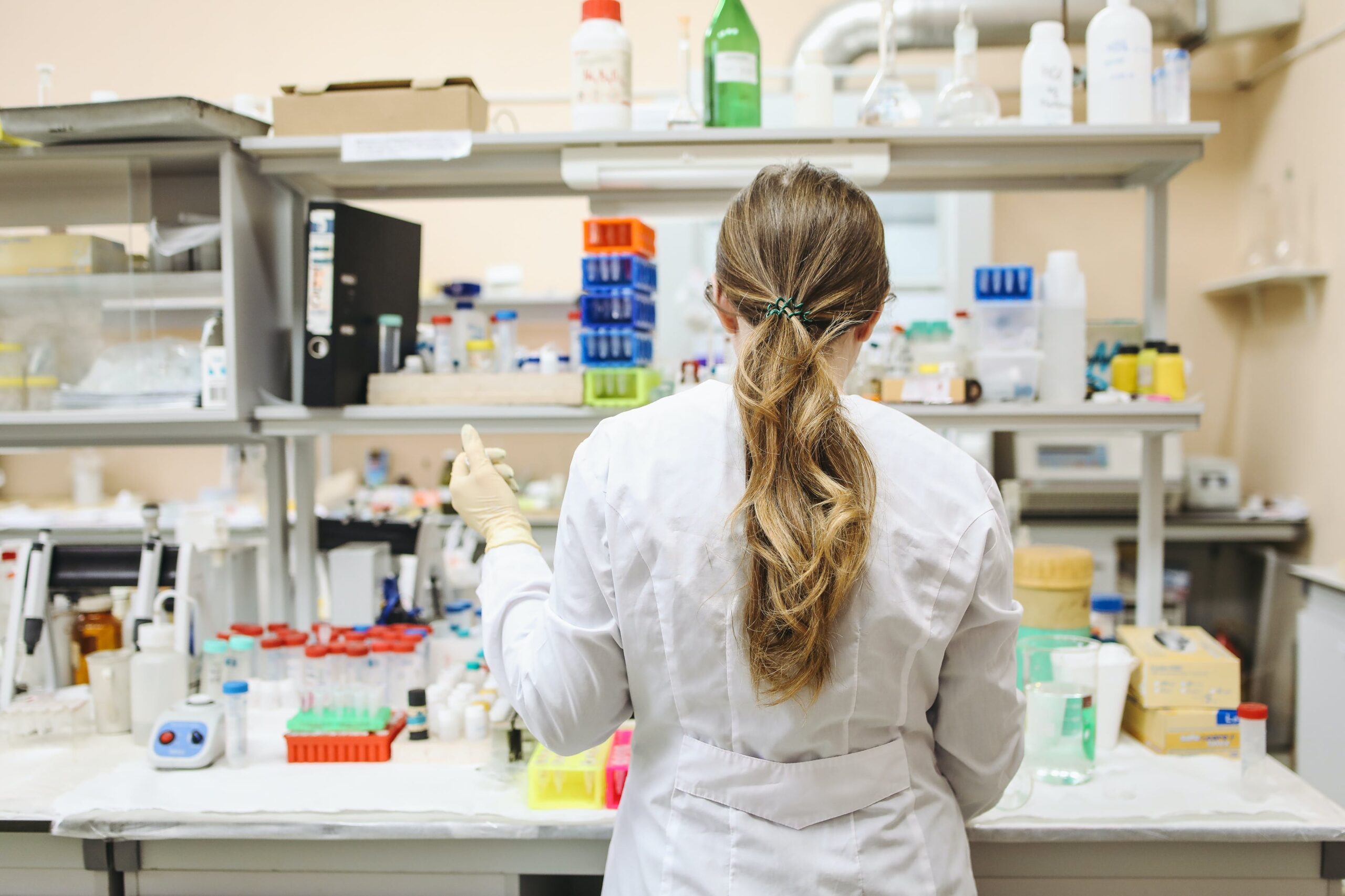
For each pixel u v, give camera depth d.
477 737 1.50
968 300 3.33
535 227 3.80
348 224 1.68
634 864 0.93
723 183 1.65
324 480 3.58
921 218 3.43
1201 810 1.24
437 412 1.67
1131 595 3.17
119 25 3.77
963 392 1.62
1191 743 1.44
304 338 1.67
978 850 1.24
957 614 0.87
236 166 1.67
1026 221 3.58
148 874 1.29
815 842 0.88
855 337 0.91
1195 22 3.10
